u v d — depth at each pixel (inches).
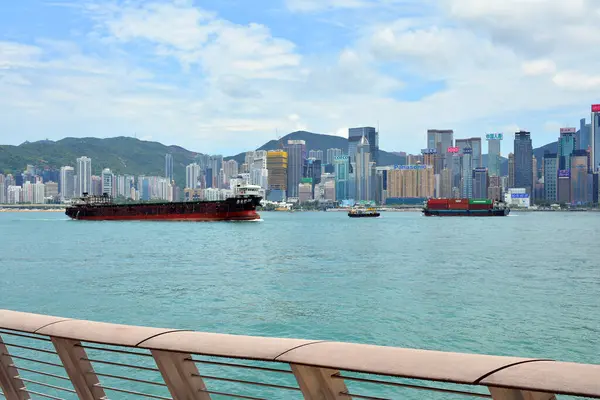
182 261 3161.9
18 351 1101.1
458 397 833.5
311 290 2030.0
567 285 2156.7
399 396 850.8
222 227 7209.6
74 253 3661.4
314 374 168.1
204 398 193.2
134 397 839.1
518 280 2306.8
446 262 3085.6
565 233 6407.5
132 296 1893.5
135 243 4562.0
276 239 5078.7
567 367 134.2
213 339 181.9
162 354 187.2
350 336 1295.5
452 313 1561.3
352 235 5821.9
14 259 3270.2
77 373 212.8
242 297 1867.6
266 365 1027.9
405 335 1296.8
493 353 1130.0
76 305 1729.8
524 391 137.2
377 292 1974.7
